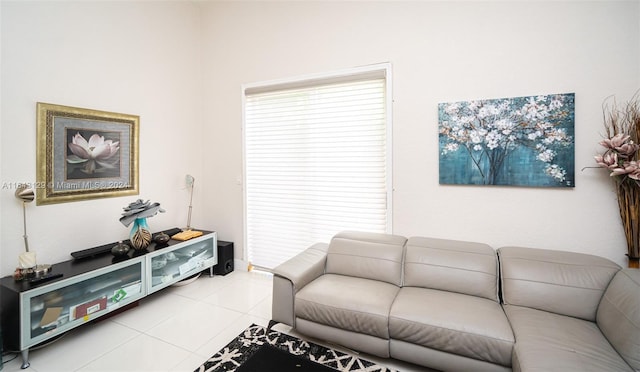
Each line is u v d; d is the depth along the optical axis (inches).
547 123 86.5
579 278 73.5
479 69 94.6
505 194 93.7
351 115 115.9
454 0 96.8
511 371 62.6
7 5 84.8
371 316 74.0
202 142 151.3
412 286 89.0
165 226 135.0
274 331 91.9
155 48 127.8
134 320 97.8
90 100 105.0
